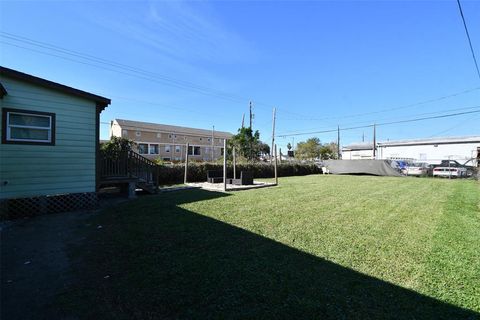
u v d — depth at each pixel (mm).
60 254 3863
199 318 2293
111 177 8461
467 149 30188
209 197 9094
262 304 2510
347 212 6758
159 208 7094
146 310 2428
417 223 5691
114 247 4121
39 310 2443
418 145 33594
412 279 3062
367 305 2500
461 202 8500
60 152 7004
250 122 32531
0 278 3115
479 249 4102
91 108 7582
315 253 3869
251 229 5117
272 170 21203
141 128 41625
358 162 23172
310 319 2279
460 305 2521
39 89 6680
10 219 6043
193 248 4055
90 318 2318
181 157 46156
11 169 6277
